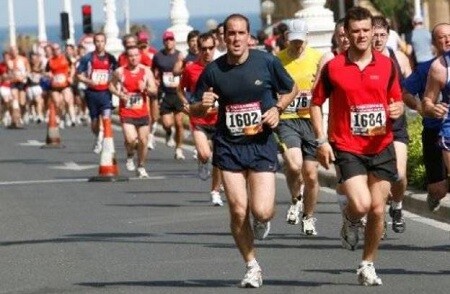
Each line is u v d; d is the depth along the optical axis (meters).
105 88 43.94
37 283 19.84
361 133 18.30
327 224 25.42
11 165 41.88
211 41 28.41
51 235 25.19
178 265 21.03
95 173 38.22
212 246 23.05
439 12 86.06
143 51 49.03
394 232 23.95
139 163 36.50
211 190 29.70
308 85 24.31
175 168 39.16
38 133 58.50
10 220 27.73
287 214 25.41
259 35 51.09
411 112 35.44
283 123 24.30
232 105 18.44
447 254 21.31
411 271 19.73
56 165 41.31
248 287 18.64
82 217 27.88
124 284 19.42
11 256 22.72
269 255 21.69
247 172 18.53
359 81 18.28
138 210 28.89
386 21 23.25
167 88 41.47
